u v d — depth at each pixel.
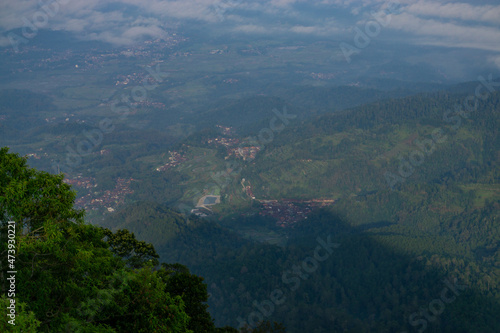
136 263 48.22
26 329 24.31
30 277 29.42
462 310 151.25
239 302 154.12
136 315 31.02
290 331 137.00
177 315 31.77
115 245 50.88
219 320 149.62
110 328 29.33
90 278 31.86
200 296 39.72
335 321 143.75
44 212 31.70
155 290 31.86
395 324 146.75
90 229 37.72
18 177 31.41
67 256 31.39
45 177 32.28
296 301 155.38
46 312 28.95
